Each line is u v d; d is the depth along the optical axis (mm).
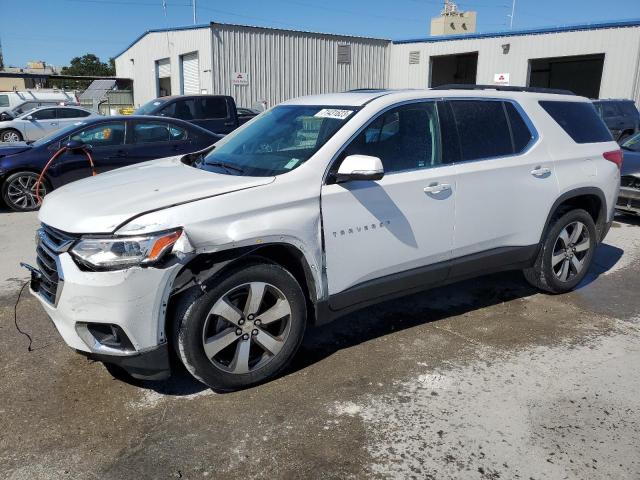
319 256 3521
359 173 3369
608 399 3424
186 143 9312
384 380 3623
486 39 24828
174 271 3029
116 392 3451
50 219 3283
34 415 3205
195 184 3406
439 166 4039
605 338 4266
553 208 4703
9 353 3910
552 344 4156
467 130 4246
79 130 8695
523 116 4598
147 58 31484
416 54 27188
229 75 23391
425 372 3729
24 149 8586
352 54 26594
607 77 21562
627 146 8695
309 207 3443
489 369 3773
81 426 3111
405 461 2848
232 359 3439
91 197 3355
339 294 3684
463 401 3387
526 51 23688
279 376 3662
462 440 3016
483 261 4387
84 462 2822
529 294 5168
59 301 3062
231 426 3119
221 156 4168
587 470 2789
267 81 24312
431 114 4094
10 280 5434
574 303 4980
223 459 2852
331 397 3422
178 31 25984
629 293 5250
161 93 31266
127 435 3039
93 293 2949
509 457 2881
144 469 2777
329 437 3033
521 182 4449
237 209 3199
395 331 4359
